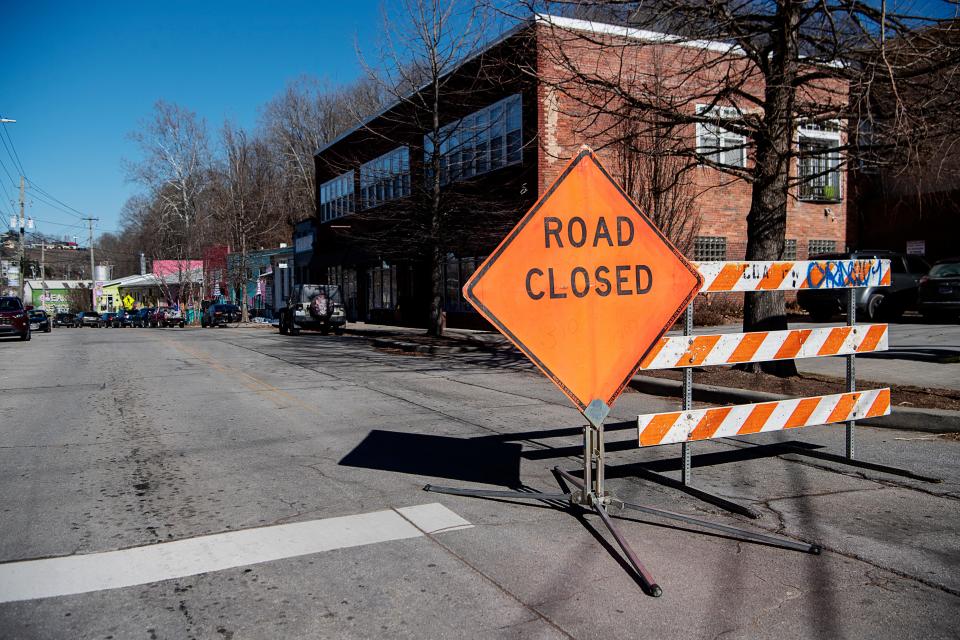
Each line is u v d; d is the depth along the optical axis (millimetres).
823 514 4855
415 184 18359
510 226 17734
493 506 5047
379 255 21422
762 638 3156
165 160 47719
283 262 45938
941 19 7969
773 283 5746
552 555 4113
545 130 18250
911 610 3418
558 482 5672
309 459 6398
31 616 3332
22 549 4172
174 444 7008
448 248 18781
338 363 14875
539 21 9695
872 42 8008
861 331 6172
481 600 3520
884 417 7578
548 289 4531
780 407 5680
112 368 14195
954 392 8422
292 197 54406
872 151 9156
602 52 10406
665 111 9453
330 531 4492
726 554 4141
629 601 3514
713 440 7305
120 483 5605
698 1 9164
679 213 18672
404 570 3885
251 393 10445
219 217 47375
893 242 24031
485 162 21797
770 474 5918
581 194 4625
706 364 5445
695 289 4859
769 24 10266
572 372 4605
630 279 4730
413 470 6027
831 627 3250
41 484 5574
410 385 11320
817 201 23969
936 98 8516
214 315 41625
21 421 8305
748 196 22422
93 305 82188
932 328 16469
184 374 12977
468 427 7863
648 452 6781
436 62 17750
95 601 3494
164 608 3420
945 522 4668
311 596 3555
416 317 28547
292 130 53969
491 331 22750
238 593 3588
